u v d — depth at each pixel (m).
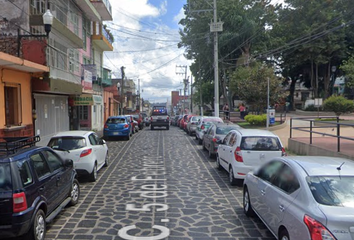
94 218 6.41
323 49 38.81
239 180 9.02
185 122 30.06
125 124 21.41
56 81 15.31
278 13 39.44
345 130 21.16
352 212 3.71
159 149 17.02
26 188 4.80
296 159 5.17
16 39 14.34
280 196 4.70
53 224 6.07
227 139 10.58
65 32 16.25
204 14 37.47
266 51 37.38
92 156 9.63
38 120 15.92
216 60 26.86
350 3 37.25
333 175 4.41
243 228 5.89
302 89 64.69
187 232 5.69
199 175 10.59
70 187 6.98
